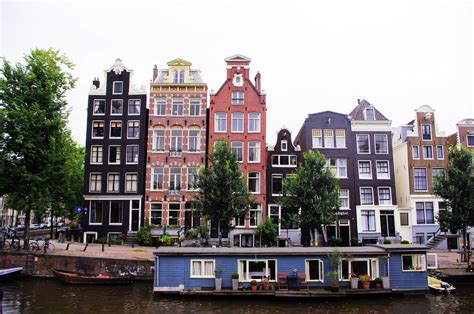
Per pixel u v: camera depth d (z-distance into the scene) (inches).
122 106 1459.2
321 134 1491.1
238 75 1470.2
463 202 1116.5
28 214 1088.2
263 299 819.4
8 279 946.7
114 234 1378.0
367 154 1483.8
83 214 1391.5
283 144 1446.9
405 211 1459.2
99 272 968.3
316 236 1386.6
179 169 1423.5
